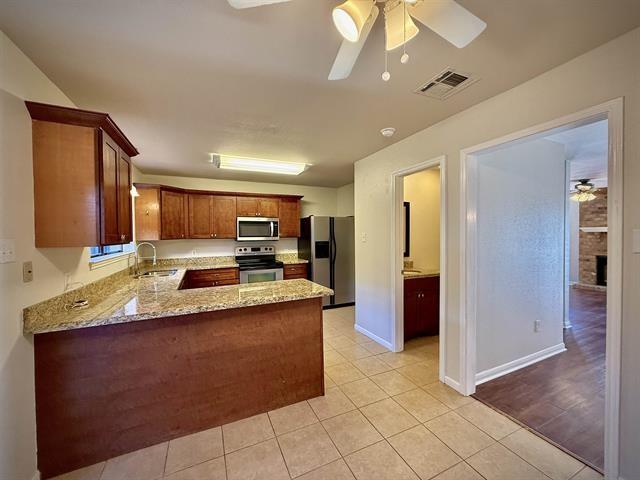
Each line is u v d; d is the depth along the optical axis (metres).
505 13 1.21
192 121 2.33
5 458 1.30
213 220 4.57
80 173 1.60
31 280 1.48
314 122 2.38
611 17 1.24
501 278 2.54
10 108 1.35
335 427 1.89
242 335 2.01
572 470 1.52
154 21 1.23
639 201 1.32
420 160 2.62
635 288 1.34
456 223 2.27
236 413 1.99
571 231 6.87
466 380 2.23
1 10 1.14
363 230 3.60
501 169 2.52
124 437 1.71
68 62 1.52
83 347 1.64
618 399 1.39
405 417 1.98
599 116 1.46
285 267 4.88
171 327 1.82
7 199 1.32
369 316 3.54
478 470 1.53
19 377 1.40
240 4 0.94
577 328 3.74
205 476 1.53
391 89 1.85
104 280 2.46
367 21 1.07
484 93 1.91
